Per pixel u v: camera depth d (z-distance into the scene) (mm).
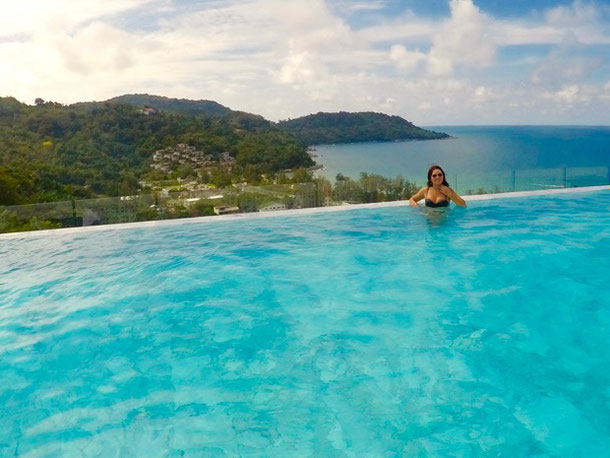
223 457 2209
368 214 7453
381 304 4000
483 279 4473
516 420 2402
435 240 5824
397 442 2271
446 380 2809
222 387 2844
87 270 5082
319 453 2213
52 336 3590
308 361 3107
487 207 7602
